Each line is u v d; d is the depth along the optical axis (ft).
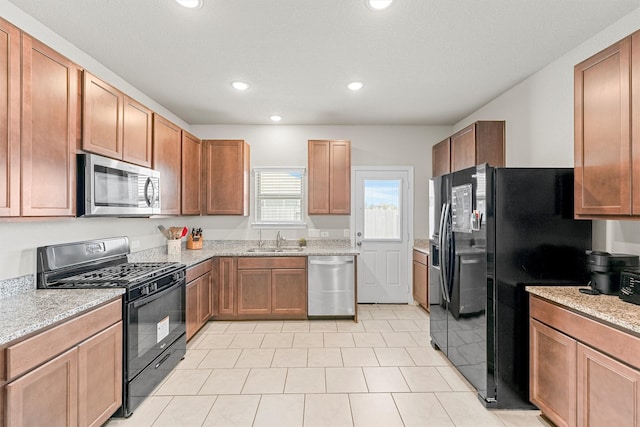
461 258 8.30
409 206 15.23
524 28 7.23
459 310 8.43
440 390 7.85
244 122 14.62
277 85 10.48
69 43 7.86
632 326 4.54
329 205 14.08
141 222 11.00
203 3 6.35
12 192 5.19
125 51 8.29
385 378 8.39
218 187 13.64
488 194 7.16
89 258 7.97
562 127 8.54
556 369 6.13
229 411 7.00
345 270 12.71
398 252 15.28
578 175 6.47
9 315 4.98
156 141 9.84
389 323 12.51
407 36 7.57
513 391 7.12
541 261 7.14
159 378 8.02
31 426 4.55
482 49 8.18
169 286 8.50
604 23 7.06
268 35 7.54
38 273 6.66
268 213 14.93
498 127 10.91
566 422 5.84
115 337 6.42
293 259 12.71
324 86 10.55
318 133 15.06
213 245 14.84
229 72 9.53
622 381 4.73
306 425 6.56
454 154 12.42
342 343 10.60
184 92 11.09
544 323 6.49
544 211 7.17
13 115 5.19
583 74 6.30
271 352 9.91
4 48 5.05
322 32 7.40
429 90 10.87
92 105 7.04
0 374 4.18
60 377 5.07
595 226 7.40
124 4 6.39
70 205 6.42
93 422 5.77
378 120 14.30
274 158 14.98
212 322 12.62
